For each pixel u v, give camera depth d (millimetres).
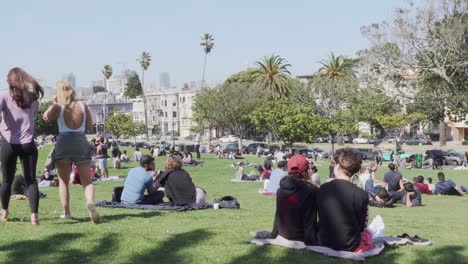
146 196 12609
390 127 65562
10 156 8180
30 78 8008
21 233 7707
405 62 41531
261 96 89500
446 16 39812
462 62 39531
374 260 6707
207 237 7867
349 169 7094
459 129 101125
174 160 12648
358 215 6855
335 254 6691
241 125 89812
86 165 8484
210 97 90438
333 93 65875
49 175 22547
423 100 45188
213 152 74062
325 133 65375
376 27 42062
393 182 18188
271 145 76750
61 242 7215
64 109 8266
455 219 13281
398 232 9773
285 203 7242
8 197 8734
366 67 46844
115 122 116312
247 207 15023
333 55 79250
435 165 50469
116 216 9906
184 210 11805
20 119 8023
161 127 156375
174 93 153375
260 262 6469
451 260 6875
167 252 6906
